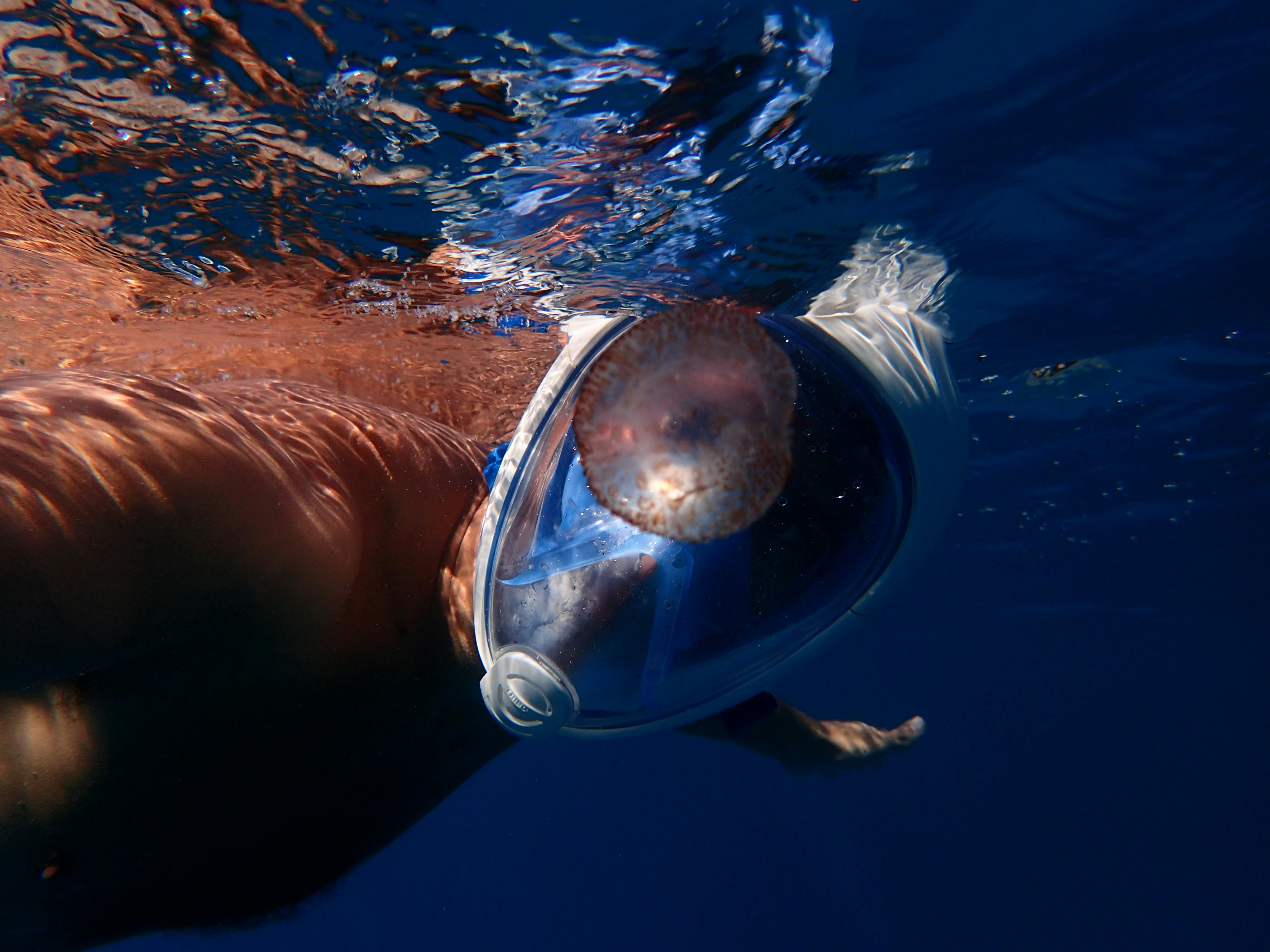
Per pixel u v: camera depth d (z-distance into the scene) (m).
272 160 0.72
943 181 0.94
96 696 0.28
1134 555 3.67
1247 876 11.21
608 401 0.28
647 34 0.63
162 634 0.26
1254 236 1.20
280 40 0.59
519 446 0.38
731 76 0.69
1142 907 9.93
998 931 9.30
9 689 0.23
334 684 0.33
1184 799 15.89
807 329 0.41
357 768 0.37
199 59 0.60
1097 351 1.67
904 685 10.27
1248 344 1.68
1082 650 7.01
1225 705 10.82
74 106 0.63
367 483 0.37
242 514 0.28
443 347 1.07
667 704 0.41
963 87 0.78
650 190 0.84
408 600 0.37
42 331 0.90
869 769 0.64
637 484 0.28
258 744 0.32
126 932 0.34
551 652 0.37
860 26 0.67
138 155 0.69
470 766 0.45
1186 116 0.89
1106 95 0.83
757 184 0.86
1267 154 0.98
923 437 0.41
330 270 0.89
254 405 0.37
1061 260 1.22
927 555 0.42
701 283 1.07
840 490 0.39
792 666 0.42
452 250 0.89
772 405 0.29
